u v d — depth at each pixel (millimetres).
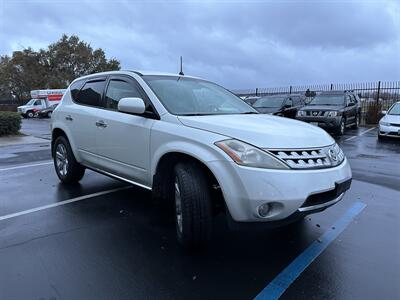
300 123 4199
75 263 3480
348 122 15898
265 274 3326
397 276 3305
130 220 4625
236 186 3203
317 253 3754
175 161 3980
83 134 5430
